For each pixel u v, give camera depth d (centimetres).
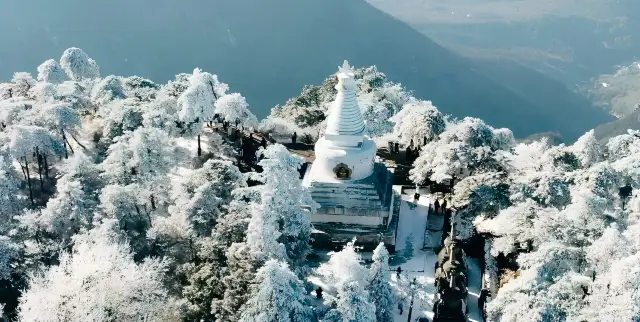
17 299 6266
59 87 10538
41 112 8931
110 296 5559
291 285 5350
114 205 6919
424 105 9788
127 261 5972
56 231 6962
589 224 6506
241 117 9731
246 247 5841
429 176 8419
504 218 6994
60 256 6275
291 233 6469
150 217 7319
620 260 5453
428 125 9044
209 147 9556
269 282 5172
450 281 6253
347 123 7269
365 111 10131
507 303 5719
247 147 9706
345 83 7150
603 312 5109
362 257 7225
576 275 5591
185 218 6738
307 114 10806
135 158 7656
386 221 7381
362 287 5412
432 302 6488
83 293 5503
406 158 9412
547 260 5791
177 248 6681
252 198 6731
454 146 7975
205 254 6084
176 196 7262
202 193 6762
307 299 5672
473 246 7400
